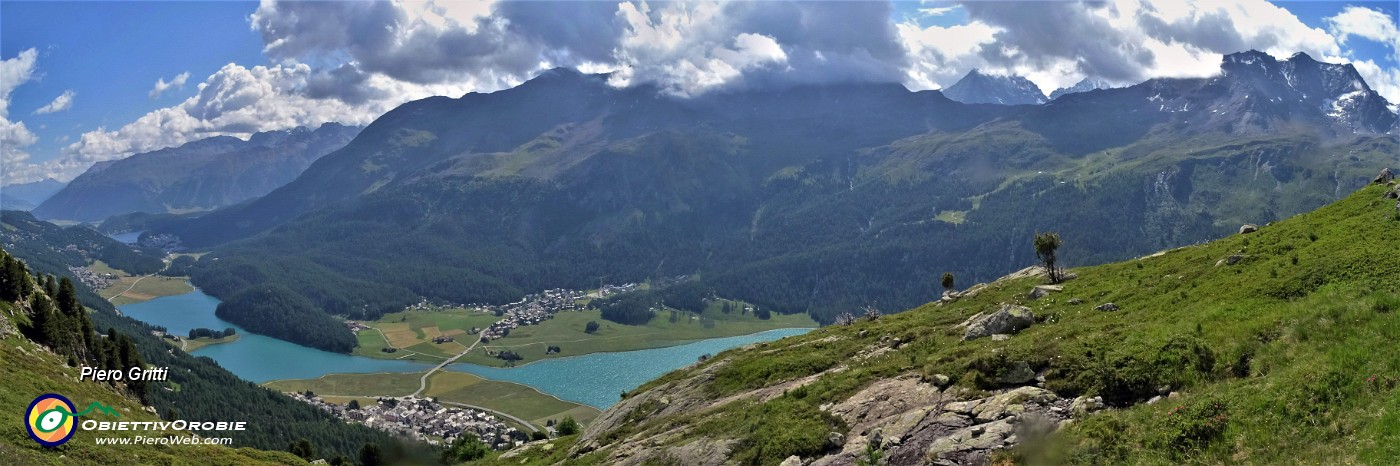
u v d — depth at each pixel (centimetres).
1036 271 9350
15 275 10738
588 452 6256
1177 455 2848
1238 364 3384
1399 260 4056
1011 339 4859
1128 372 3544
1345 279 4147
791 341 8050
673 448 4784
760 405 5144
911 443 3659
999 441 3378
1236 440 2802
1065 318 5888
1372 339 2967
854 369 5459
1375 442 2423
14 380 7025
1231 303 4462
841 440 4009
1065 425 3328
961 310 7869
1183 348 3584
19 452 5194
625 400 7488
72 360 10662
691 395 6656
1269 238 6091
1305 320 3400
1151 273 6738
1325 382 2819
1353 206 6081
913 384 4375
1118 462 2947
